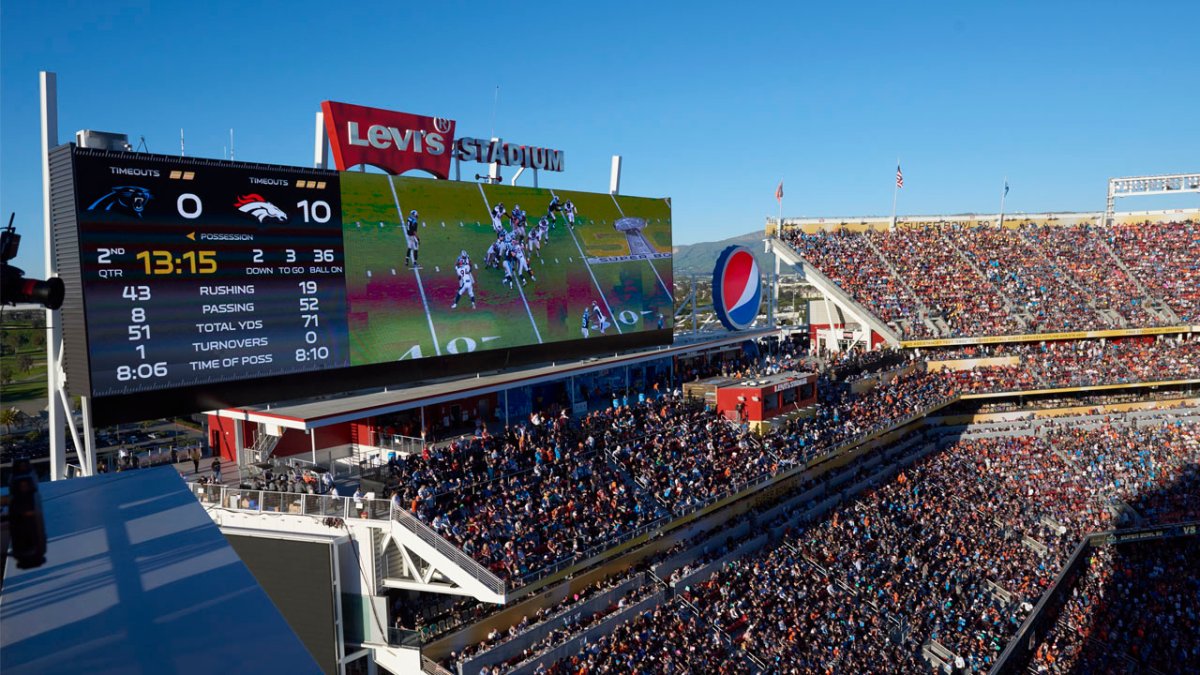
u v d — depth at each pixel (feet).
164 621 23.80
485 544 108.99
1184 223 303.27
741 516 160.35
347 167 129.80
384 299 130.82
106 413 97.76
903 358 249.14
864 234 299.58
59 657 21.39
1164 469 222.48
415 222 135.95
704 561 143.13
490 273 149.59
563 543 117.50
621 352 184.85
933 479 212.64
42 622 24.07
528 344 157.07
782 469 163.63
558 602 119.03
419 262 136.56
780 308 464.65
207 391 107.45
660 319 190.90
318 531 109.09
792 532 164.66
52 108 98.22
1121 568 190.60
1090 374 248.73
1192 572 192.24
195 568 28.66
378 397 131.34
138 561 29.68
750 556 150.92
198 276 106.42
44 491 42.16
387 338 131.13
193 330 106.01
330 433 137.49
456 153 150.82
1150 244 294.66
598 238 174.81
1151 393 260.83
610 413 159.84
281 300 116.26
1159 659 156.56
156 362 102.22
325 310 121.90
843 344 270.26
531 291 158.10
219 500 112.78
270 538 109.29
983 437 242.37
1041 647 154.71
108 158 97.91
